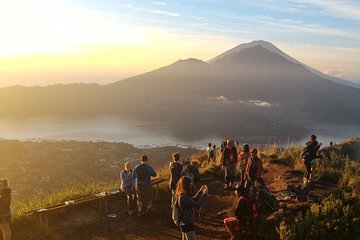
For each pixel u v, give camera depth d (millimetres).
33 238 10945
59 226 11805
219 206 13039
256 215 9594
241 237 9445
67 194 14516
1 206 9953
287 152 19484
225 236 10484
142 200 12469
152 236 10969
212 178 16562
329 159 17969
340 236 9719
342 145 23062
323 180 14555
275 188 14016
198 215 12102
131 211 12664
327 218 10109
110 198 14266
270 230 9953
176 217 8555
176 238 10789
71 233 11297
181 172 11906
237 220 9516
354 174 14383
